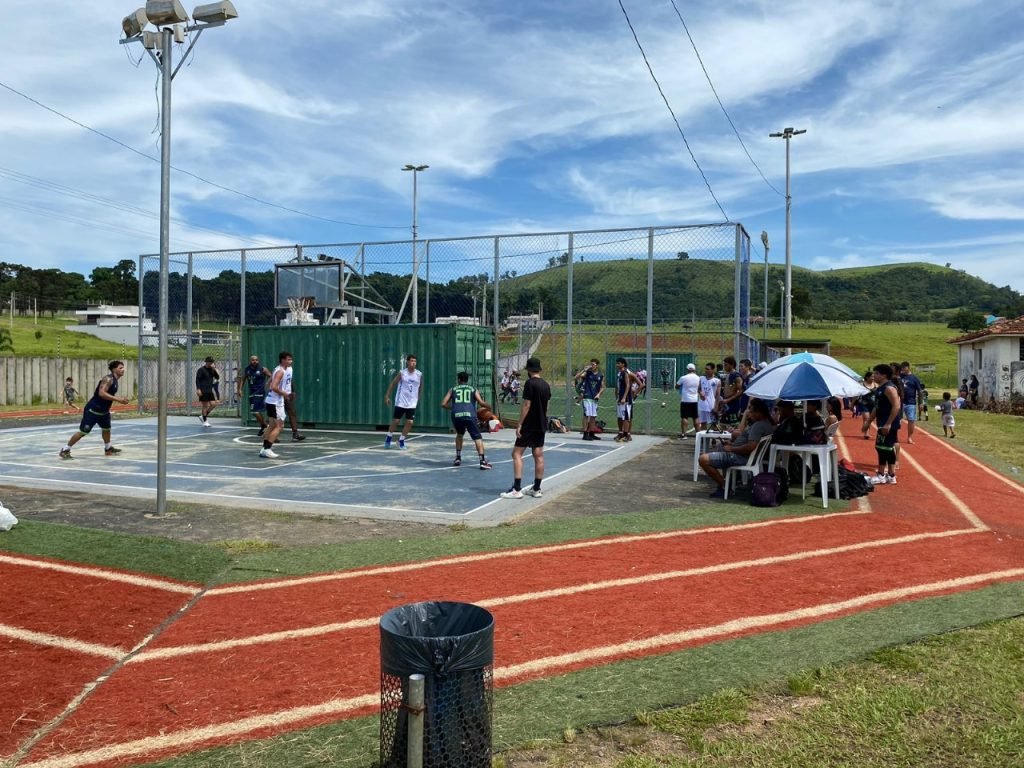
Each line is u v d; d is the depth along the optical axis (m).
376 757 3.63
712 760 3.59
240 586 6.41
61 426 21.34
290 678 4.58
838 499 10.40
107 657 4.94
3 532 7.97
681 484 11.59
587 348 41.88
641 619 5.57
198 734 3.89
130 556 7.17
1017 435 20.92
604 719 4.00
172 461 13.95
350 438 18.38
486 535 8.17
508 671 4.62
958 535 8.38
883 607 5.84
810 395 9.73
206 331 25.47
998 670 4.60
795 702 4.21
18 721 4.05
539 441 10.37
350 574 6.73
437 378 19.61
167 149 9.10
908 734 3.84
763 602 5.97
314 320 22.67
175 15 8.79
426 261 21.58
